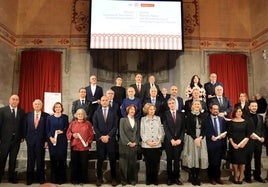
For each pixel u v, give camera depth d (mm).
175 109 5070
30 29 8508
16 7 8477
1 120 4992
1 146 4953
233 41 8734
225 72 8445
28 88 8078
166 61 8977
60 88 8273
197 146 4852
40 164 4961
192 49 8578
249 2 8898
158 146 4910
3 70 7691
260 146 5246
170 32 7996
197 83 6203
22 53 8258
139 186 4801
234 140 5047
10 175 5008
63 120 5082
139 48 7879
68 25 8555
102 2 8008
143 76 9055
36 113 5082
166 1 8109
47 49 8445
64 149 5023
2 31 7633
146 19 8016
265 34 8047
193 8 8766
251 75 8609
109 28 7930
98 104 5887
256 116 5328
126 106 5379
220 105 5691
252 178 5445
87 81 8352
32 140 4949
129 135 4938
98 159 4938
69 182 5090
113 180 4926
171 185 4863
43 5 8609
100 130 5004
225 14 8836
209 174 5109
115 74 9008
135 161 4922
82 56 8445
